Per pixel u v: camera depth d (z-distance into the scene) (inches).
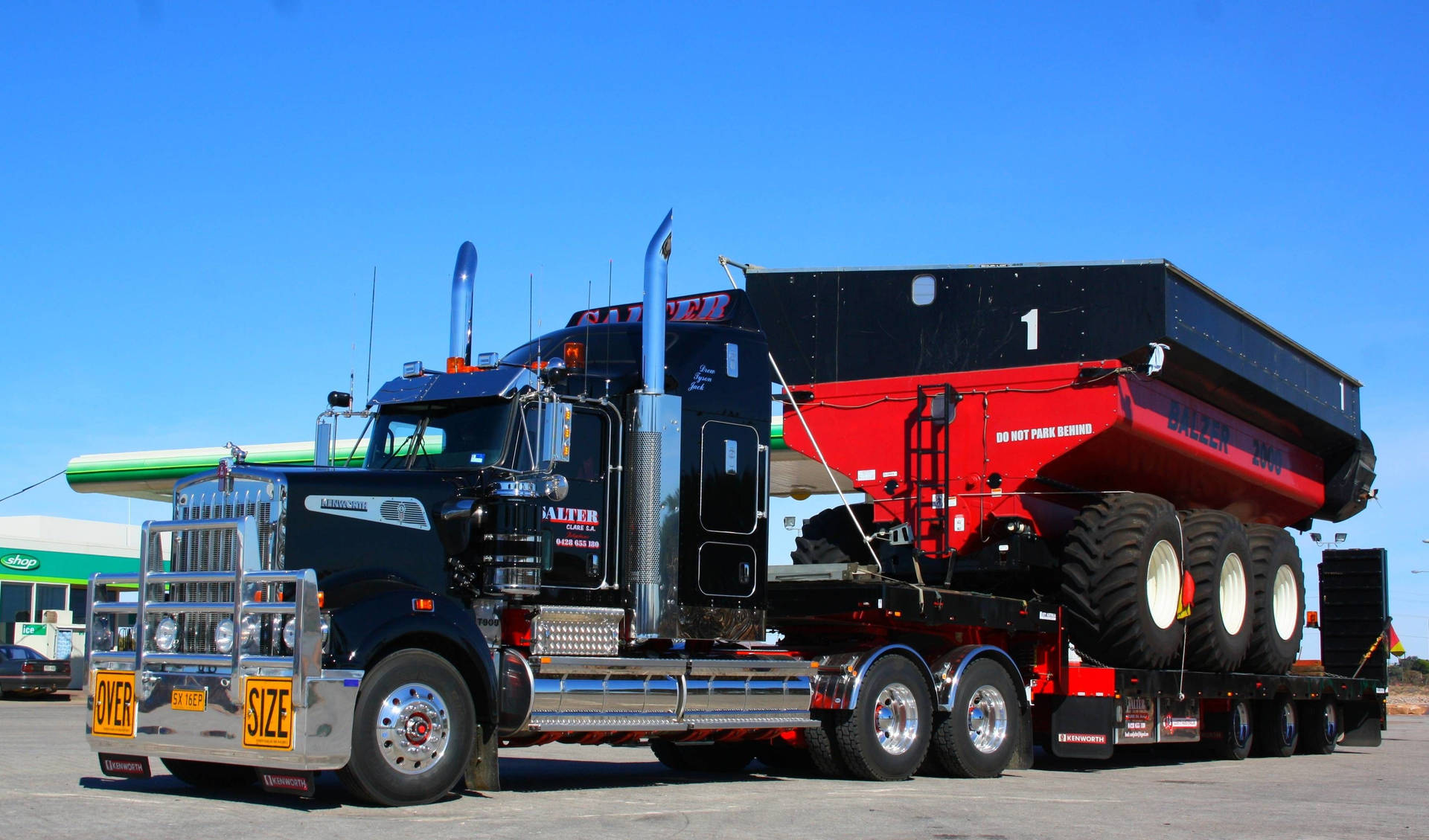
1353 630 753.0
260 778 305.4
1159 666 505.0
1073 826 313.4
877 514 514.6
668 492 377.7
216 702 305.6
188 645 320.2
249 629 305.0
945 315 507.8
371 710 305.6
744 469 407.5
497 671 336.8
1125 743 495.8
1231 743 592.7
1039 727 487.8
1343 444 661.3
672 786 391.9
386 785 307.0
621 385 382.6
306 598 296.2
